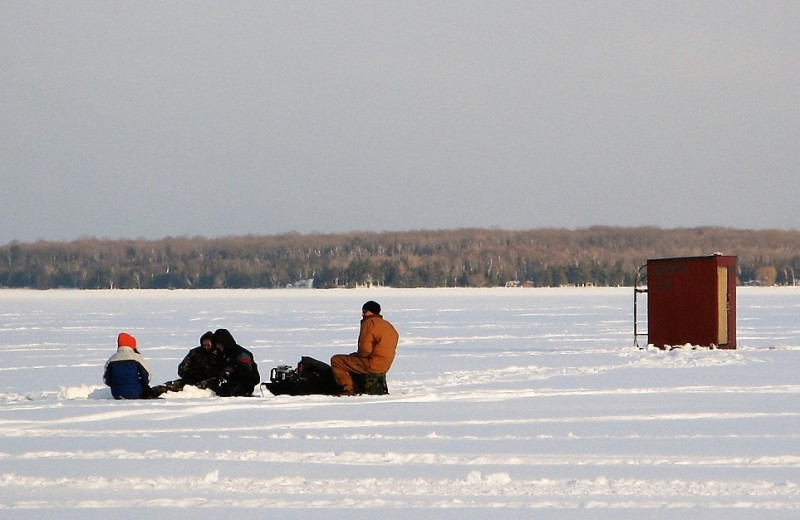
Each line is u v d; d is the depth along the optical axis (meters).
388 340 41.94
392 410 37.00
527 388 44.78
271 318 129.75
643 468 25.64
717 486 23.39
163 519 20.73
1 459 27.14
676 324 67.25
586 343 79.50
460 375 51.59
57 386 51.09
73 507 21.72
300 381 42.09
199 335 94.94
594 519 20.70
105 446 29.23
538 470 25.41
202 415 35.75
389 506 21.72
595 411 36.66
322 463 26.34
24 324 118.31
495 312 144.75
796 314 128.25
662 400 40.09
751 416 35.22
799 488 23.14
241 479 24.20
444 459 26.84
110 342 86.19
